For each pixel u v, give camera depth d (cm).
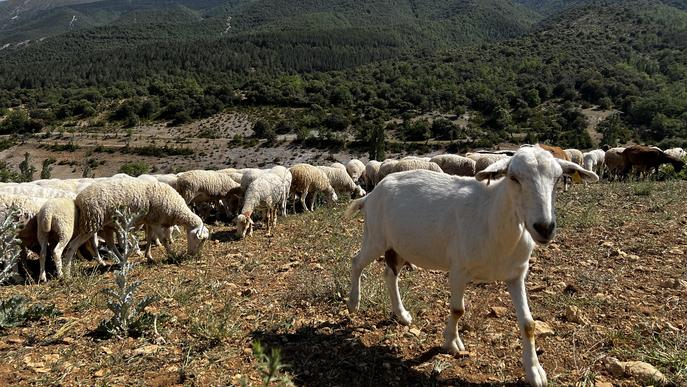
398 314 477
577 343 428
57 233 733
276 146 7550
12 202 748
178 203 831
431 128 7256
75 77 16788
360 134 7388
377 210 469
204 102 9956
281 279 643
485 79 10319
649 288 534
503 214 355
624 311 482
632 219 841
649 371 372
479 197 391
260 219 1256
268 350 431
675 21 14100
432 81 10362
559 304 502
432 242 414
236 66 18375
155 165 7269
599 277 566
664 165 1925
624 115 7231
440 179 435
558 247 706
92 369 403
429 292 559
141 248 958
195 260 798
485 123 7575
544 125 6981
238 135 8119
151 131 9056
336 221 1059
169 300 568
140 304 487
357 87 10719
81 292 629
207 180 1291
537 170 330
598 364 396
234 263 748
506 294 539
